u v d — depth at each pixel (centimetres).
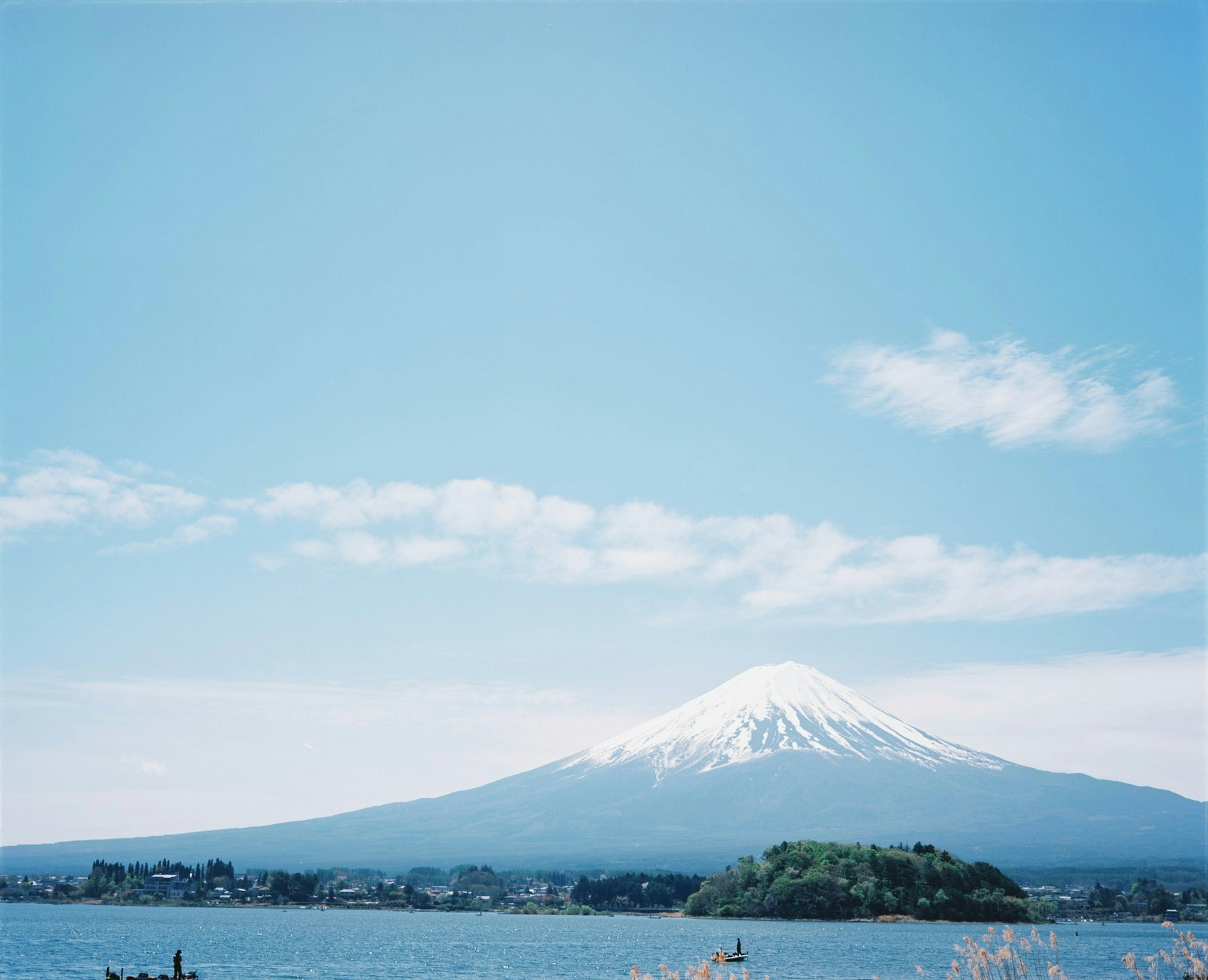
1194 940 3872
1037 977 3616
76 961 15225
